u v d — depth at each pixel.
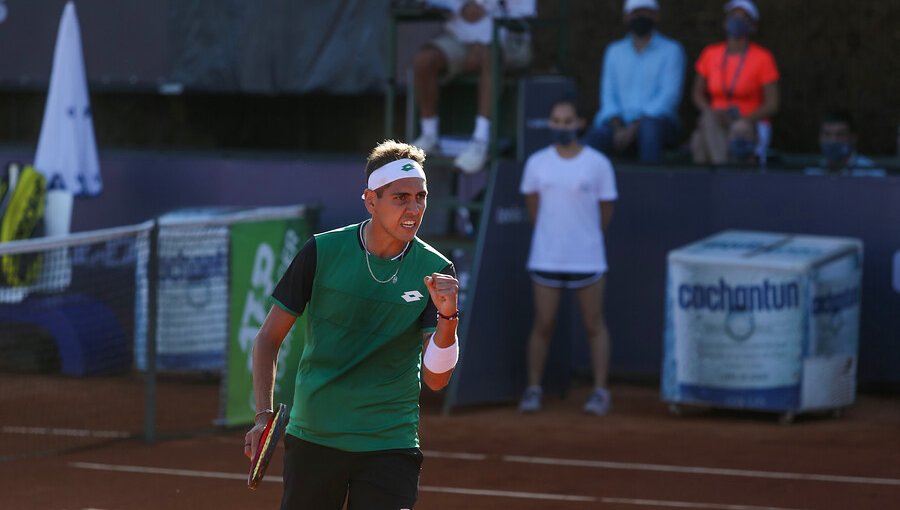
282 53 43.31
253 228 30.98
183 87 44.62
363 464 14.46
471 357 32.56
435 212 36.69
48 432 29.89
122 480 25.39
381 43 42.03
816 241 32.88
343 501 14.91
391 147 14.26
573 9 45.97
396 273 14.35
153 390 29.03
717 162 38.91
